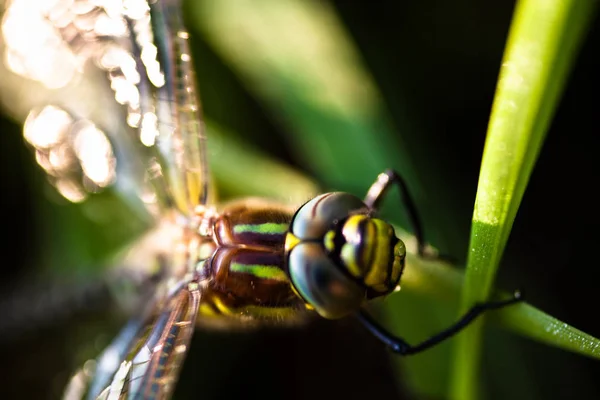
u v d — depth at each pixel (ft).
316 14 0.58
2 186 0.61
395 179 0.52
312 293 0.49
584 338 0.47
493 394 0.54
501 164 0.46
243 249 0.52
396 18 0.59
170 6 0.53
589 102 0.56
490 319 0.49
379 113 0.56
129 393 0.50
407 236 0.53
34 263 0.61
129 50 0.54
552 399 0.54
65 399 0.57
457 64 0.58
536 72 0.45
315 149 0.56
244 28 0.58
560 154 0.56
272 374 0.58
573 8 0.45
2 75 0.58
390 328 0.55
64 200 0.60
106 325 0.60
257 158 0.57
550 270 0.55
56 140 0.58
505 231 0.47
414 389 0.53
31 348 0.60
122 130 0.56
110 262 0.58
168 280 0.54
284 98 0.57
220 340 0.58
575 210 0.55
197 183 0.53
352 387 0.57
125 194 0.57
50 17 0.56
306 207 0.50
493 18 0.58
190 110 0.53
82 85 0.57
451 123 0.57
